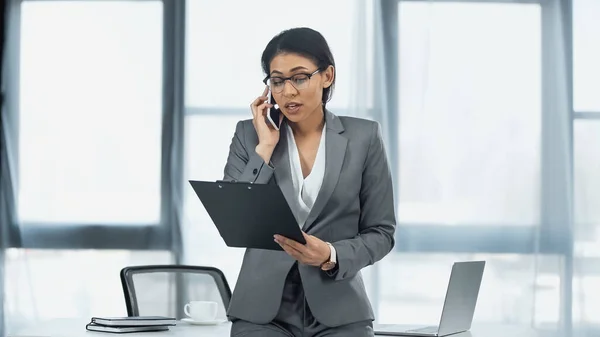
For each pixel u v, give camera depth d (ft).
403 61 20.39
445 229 20.21
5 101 20.72
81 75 20.72
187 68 20.57
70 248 20.49
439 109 20.34
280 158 8.45
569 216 20.13
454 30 20.42
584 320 20.01
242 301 8.40
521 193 20.24
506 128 20.33
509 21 20.43
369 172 8.59
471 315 11.93
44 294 20.42
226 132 20.51
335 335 8.29
